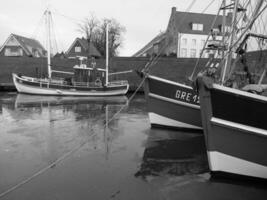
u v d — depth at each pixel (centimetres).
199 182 565
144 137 916
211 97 532
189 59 3019
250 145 537
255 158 544
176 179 582
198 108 980
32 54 4981
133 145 823
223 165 565
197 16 4741
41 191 518
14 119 1196
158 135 945
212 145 555
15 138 886
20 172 605
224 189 537
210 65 887
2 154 725
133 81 2989
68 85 2191
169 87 999
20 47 4809
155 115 1034
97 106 1656
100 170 623
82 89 2222
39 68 3044
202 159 706
